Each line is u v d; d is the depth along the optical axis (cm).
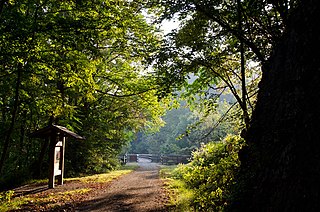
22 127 2184
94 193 1249
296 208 401
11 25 964
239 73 1141
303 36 507
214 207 773
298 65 509
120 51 1524
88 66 1268
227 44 1016
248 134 746
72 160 2244
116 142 2764
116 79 1728
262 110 693
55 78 1387
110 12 1101
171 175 1884
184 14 945
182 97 1259
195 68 1025
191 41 960
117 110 2511
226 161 991
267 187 521
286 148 479
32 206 988
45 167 2077
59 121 2073
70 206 983
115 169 2784
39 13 1146
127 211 900
